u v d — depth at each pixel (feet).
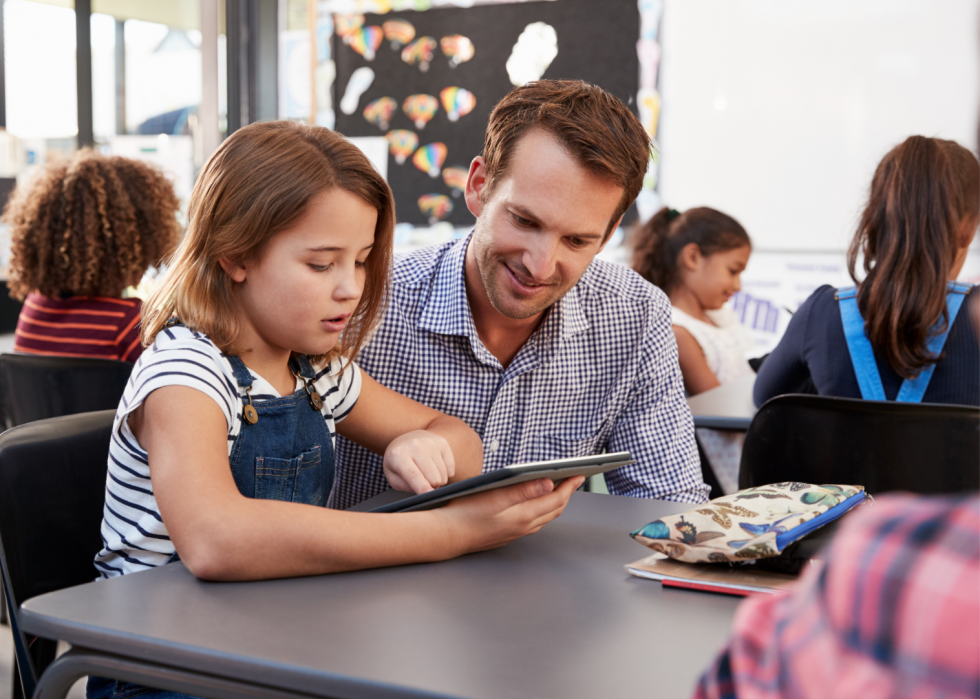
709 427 7.40
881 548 0.83
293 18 11.01
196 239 3.14
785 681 0.91
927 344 5.85
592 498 3.62
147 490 2.97
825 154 8.60
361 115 10.76
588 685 1.86
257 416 3.21
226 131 11.43
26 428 3.34
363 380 3.75
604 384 4.46
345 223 3.07
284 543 2.48
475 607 2.32
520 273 3.65
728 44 8.89
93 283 6.90
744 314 8.80
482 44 10.09
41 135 12.21
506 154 3.58
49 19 12.04
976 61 8.02
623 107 3.69
